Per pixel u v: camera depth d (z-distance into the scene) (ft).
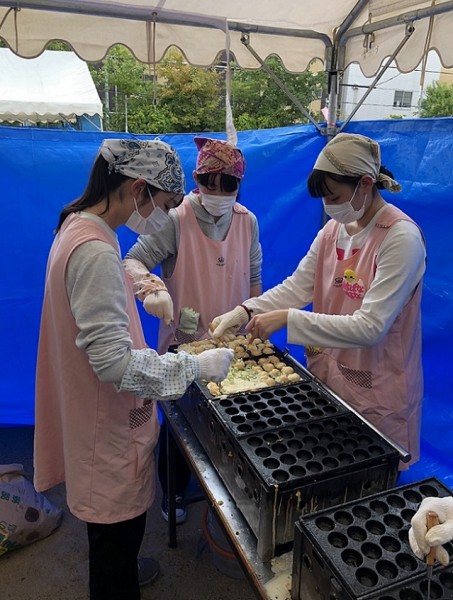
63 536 7.04
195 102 27.84
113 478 4.33
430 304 6.93
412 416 5.21
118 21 6.84
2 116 23.71
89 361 3.86
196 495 7.00
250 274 6.94
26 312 8.11
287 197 8.47
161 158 3.93
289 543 3.36
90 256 3.60
